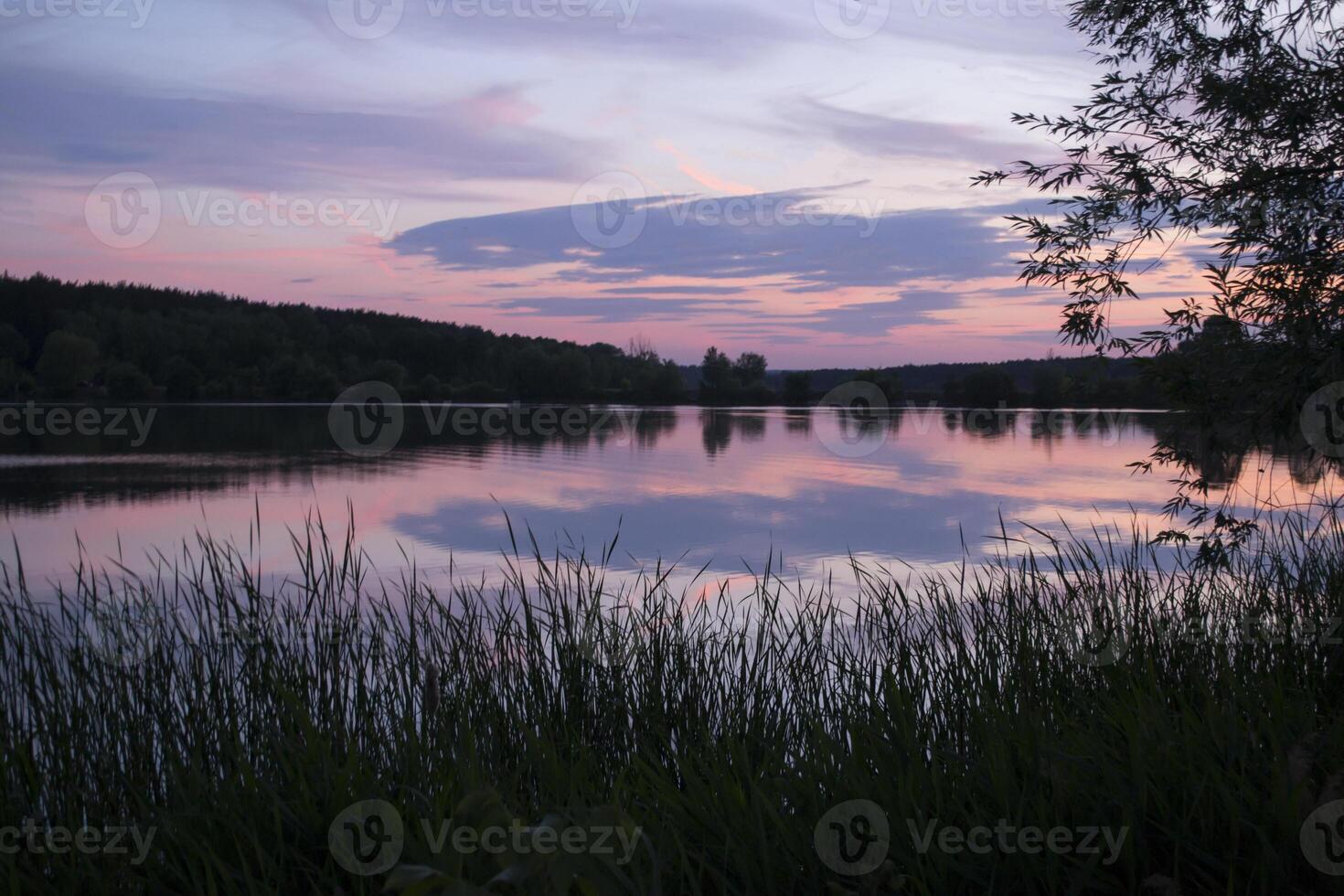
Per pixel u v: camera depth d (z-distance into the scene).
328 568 3.77
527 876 1.50
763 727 3.33
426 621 3.96
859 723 2.92
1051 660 3.60
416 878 1.40
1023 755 2.54
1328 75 4.49
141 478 20.41
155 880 2.17
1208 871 2.18
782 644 4.05
